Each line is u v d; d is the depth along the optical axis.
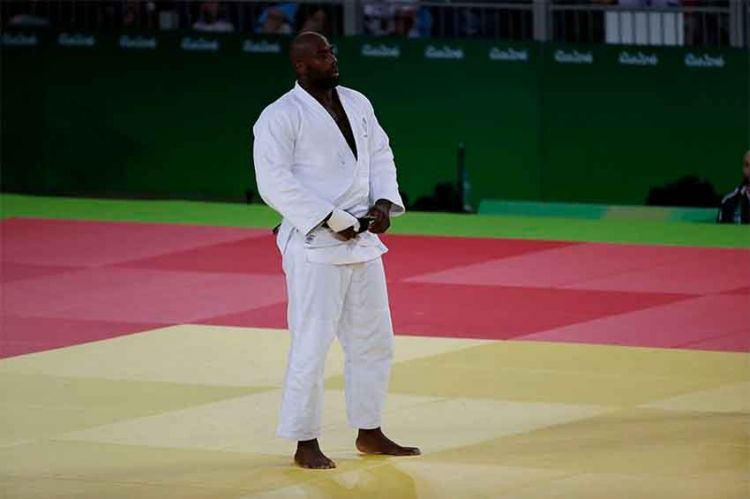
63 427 24.86
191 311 34.69
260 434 24.31
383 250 22.47
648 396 26.47
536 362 29.22
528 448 23.20
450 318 33.59
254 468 22.33
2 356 30.28
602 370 28.48
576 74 49.31
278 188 21.64
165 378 28.25
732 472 21.75
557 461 22.45
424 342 31.12
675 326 32.50
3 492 21.28
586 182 49.69
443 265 40.28
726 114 48.25
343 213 21.70
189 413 25.67
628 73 48.94
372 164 22.64
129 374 28.62
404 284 37.72
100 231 45.97
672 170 48.97
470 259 41.12
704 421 24.72
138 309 35.00
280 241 22.33
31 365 29.42
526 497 20.69
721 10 49.91
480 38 49.84
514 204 49.84
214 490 21.25
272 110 21.91
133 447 23.59
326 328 21.95
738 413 25.23
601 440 23.59
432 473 21.92
